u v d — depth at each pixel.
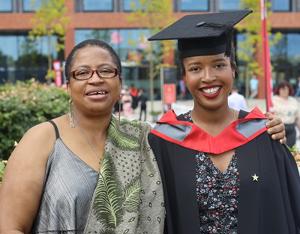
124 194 2.66
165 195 2.92
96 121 2.72
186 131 3.05
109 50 2.73
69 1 32.00
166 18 26.78
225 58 3.00
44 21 26.84
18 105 7.63
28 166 2.55
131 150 2.77
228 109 3.12
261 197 2.88
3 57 33.91
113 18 32.44
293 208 3.01
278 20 33.03
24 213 2.52
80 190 2.55
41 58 34.03
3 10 32.81
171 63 28.72
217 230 2.84
